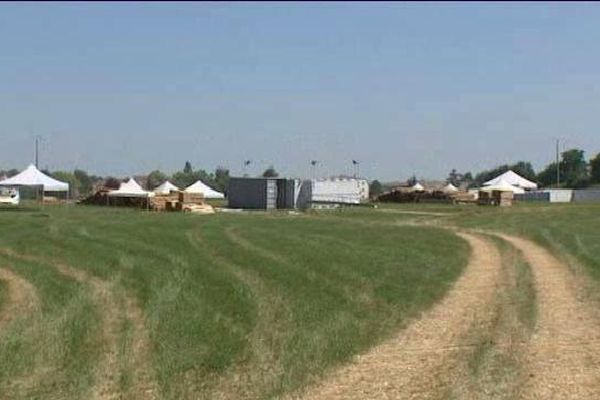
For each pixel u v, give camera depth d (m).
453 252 52.31
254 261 44.31
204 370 19.09
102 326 24.72
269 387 17.69
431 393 17.19
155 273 38.56
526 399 16.73
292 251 50.66
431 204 157.88
